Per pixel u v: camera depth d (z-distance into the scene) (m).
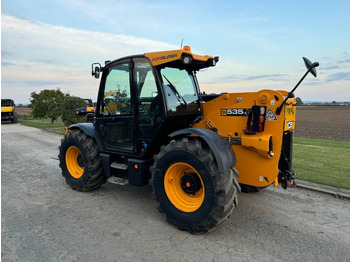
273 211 3.74
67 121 14.53
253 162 3.39
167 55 3.25
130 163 3.77
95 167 4.34
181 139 3.20
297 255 2.71
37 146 8.96
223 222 3.16
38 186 4.82
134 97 3.67
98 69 4.03
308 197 4.25
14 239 2.98
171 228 3.28
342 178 5.02
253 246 2.88
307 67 2.91
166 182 3.29
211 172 2.88
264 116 3.24
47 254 2.71
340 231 3.20
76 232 3.15
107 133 4.09
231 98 3.54
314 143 9.16
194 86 3.93
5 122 21.47
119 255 2.70
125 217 3.57
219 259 2.65
